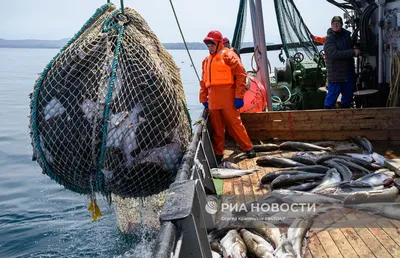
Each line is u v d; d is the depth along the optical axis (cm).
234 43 1046
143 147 329
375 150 599
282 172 510
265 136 682
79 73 325
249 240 358
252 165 586
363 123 640
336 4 891
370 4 779
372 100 787
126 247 538
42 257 572
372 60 839
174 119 348
